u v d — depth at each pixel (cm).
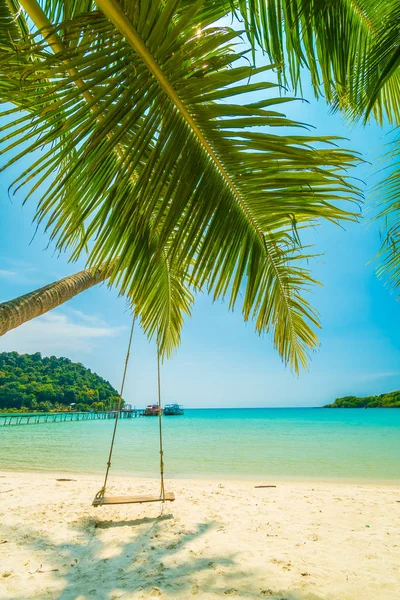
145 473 945
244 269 177
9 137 125
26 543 354
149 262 208
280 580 278
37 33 107
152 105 128
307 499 556
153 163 132
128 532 390
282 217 165
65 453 1393
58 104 119
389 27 170
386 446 1636
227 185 154
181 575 287
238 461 1184
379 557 323
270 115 122
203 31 114
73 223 179
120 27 106
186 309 371
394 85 231
